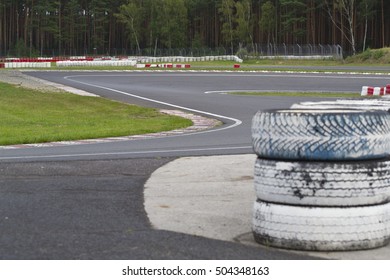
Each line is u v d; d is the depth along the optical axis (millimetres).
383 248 5801
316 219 5652
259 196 6000
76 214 7102
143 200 7957
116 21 131000
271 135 5859
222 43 117688
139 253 5508
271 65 68500
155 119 22188
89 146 14359
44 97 30438
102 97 30906
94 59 81938
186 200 8000
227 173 10086
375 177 5699
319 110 6297
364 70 52906
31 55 111812
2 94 30578
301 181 5688
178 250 5629
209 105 26797
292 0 95688
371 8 89750
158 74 49281
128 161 11391
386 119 5879
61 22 123625
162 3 116750
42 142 15594
